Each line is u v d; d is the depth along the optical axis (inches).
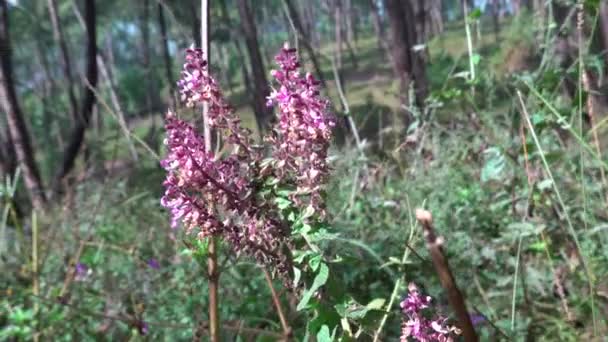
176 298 109.6
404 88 237.9
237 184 55.1
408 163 153.5
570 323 92.4
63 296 103.6
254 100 271.9
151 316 103.6
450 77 122.7
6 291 103.7
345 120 156.4
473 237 113.7
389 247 106.0
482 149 133.9
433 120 144.5
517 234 98.3
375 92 460.8
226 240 55.9
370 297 90.6
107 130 200.1
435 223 115.9
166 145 54.5
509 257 106.3
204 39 65.9
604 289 96.2
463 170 140.6
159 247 140.3
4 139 378.9
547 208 104.9
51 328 99.4
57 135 668.7
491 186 131.8
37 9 661.9
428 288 86.1
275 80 56.1
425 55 272.7
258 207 55.4
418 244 88.7
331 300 56.2
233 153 56.1
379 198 132.3
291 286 57.7
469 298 103.3
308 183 54.2
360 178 138.9
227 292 105.8
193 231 64.5
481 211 121.0
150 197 207.5
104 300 107.3
